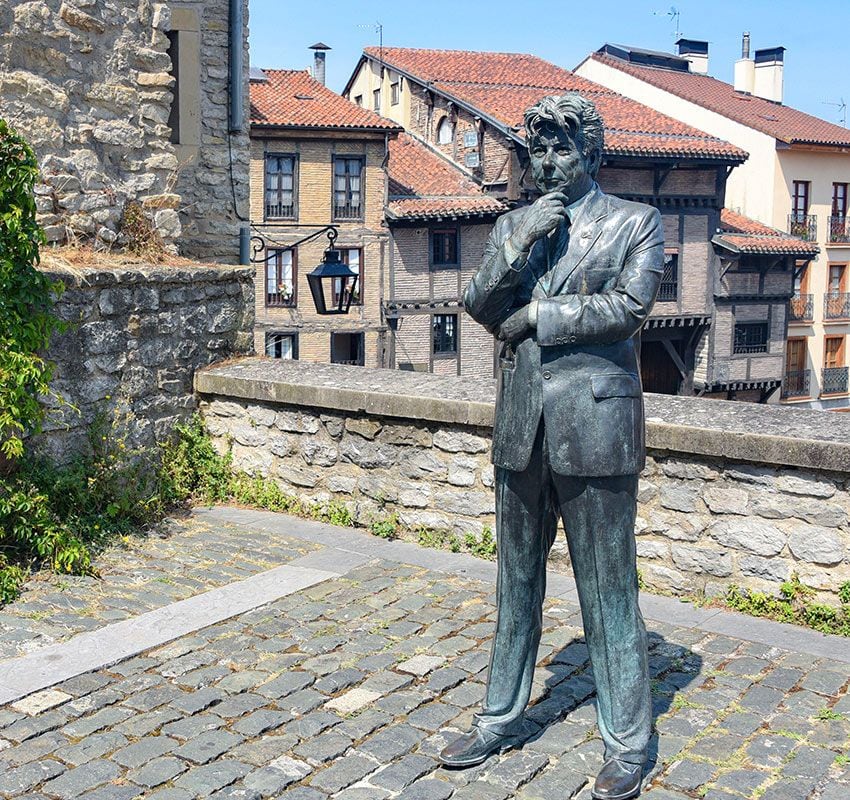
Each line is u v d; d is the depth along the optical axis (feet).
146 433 24.41
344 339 103.35
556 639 16.63
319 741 13.17
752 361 118.42
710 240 114.21
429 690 14.69
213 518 23.72
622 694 12.01
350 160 100.32
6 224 19.92
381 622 17.29
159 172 26.50
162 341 24.81
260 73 105.09
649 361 120.88
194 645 16.24
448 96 111.55
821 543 17.48
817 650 16.30
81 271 22.65
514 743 13.12
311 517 23.94
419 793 12.02
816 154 130.21
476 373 107.45
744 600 18.28
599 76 143.95
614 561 11.80
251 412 25.00
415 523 22.27
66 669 15.19
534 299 11.68
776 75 145.07
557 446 11.50
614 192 107.96
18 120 23.52
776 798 11.89
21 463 21.13
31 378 20.48
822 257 132.57
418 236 102.99
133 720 13.71
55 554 19.47
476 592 18.80
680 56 153.07
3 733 13.32
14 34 23.29
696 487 18.71
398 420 22.34
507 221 12.01
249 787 12.09
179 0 30.81
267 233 98.43
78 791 11.97
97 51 24.91
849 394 135.44
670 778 12.35
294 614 17.62
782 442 17.43
